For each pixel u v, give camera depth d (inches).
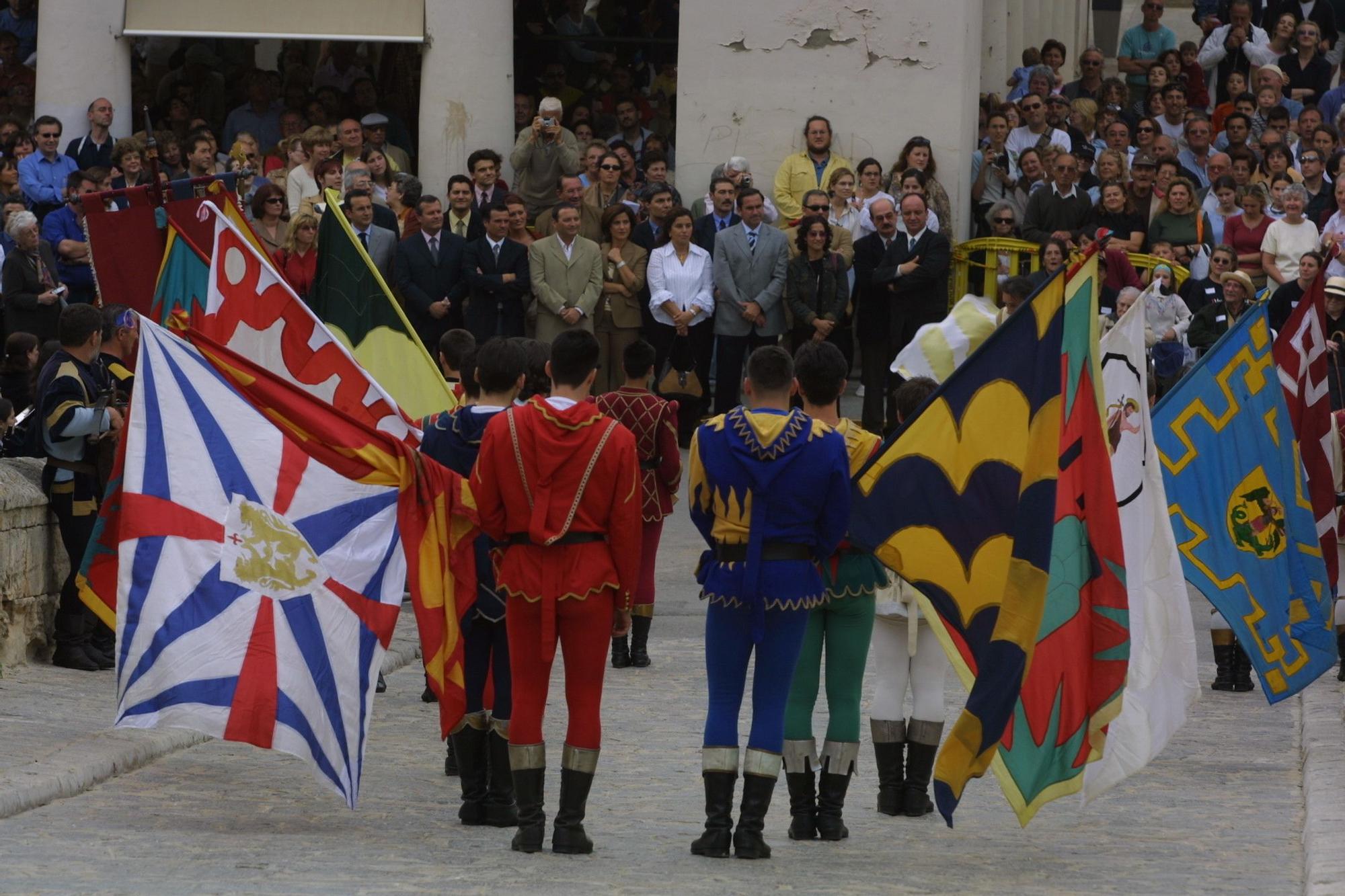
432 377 1080.2
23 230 1440.7
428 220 1609.3
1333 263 1635.1
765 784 663.8
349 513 756.0
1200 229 1729.8
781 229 1772.9
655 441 1051.3
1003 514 711.7
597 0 2266.2
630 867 647.1
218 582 738.8
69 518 989.2
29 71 2033.7
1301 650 942.4
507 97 1850.4
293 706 730.2
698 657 1128.8
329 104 1935.3
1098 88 2278.5
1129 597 756.0
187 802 752.3
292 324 864.3
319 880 619.2
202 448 752.3
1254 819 756.0
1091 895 615.5
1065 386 697.6
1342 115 2042.3
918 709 752.3
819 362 711.7
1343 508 1055.6
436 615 728.3
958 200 1844.2
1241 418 958.4
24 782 730.8
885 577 713.6
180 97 2050.9
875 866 655.8
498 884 616.7
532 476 661.3
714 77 1876.2
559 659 1135.0
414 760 860.0
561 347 673.0
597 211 1728.6
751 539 654.5
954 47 1838.1
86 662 995.9
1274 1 2423.7
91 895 589.0
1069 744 685.3
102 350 1039.6
